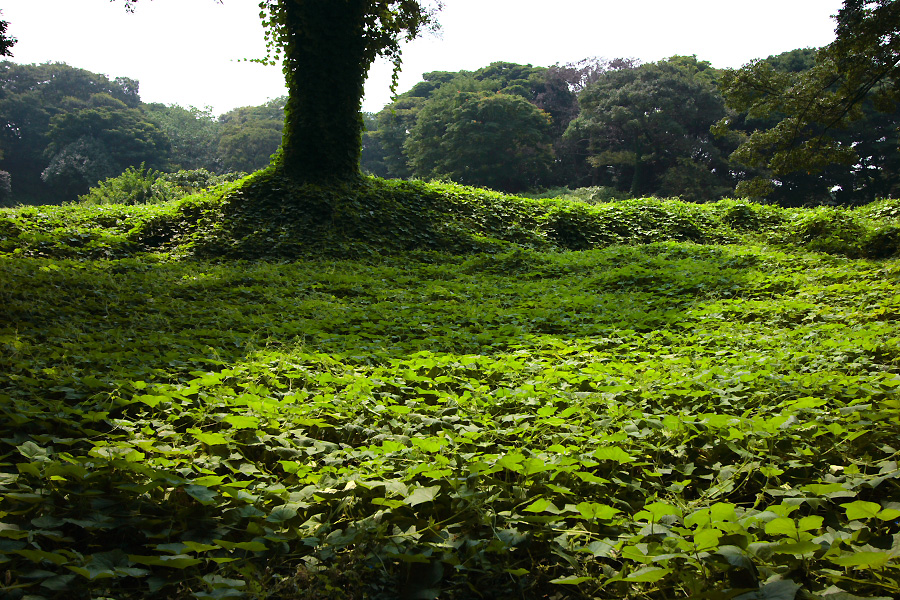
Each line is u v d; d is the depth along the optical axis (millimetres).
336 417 3443
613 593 1997
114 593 1907
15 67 56531
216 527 2252
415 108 50438
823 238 12531
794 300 7035
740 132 36656
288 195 11797
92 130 49219
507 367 4691
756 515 2168
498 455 2818
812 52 39406
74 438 3018
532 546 2223
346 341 5574
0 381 3586
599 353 5320
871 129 33594
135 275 8008
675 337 5789
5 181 43719
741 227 14727
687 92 35969
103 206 12797
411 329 6281
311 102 12609
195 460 2758
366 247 11133
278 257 10391
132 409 3545
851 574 1922
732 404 3648
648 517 2232
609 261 11023
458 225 12812
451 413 3633
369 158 59812
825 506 2381
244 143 57062
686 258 10836
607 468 2846
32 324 5199
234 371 4258
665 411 3580
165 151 52656
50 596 1794
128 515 2242
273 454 3000
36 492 2281
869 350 4484
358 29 12727
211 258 10188
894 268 8141
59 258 9438
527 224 13930
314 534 2236
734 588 1811
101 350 4691
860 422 2998
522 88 47906
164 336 5207
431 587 1943
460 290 8719
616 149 39531
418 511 2381
